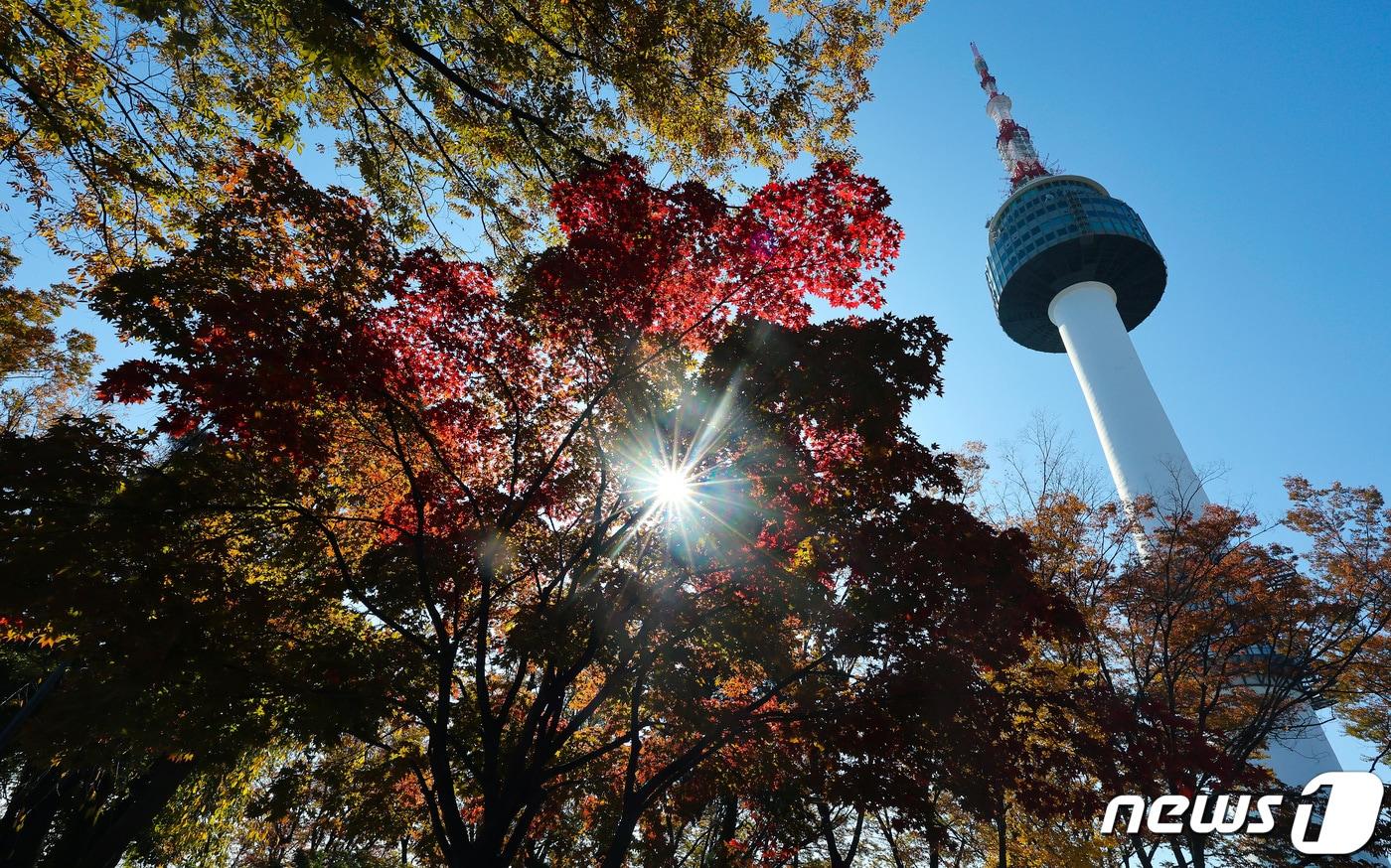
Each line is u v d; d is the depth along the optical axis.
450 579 9.23
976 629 8.05
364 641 8.33
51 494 6.11
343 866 18.75
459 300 8.75
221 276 7.41
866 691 8.35
